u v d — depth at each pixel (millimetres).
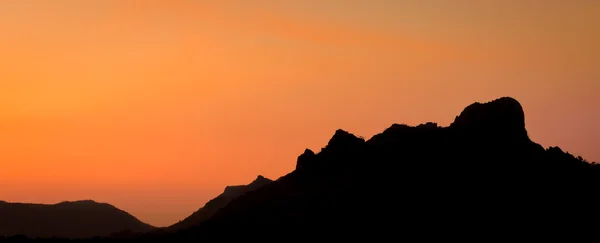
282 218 184750
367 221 179000
